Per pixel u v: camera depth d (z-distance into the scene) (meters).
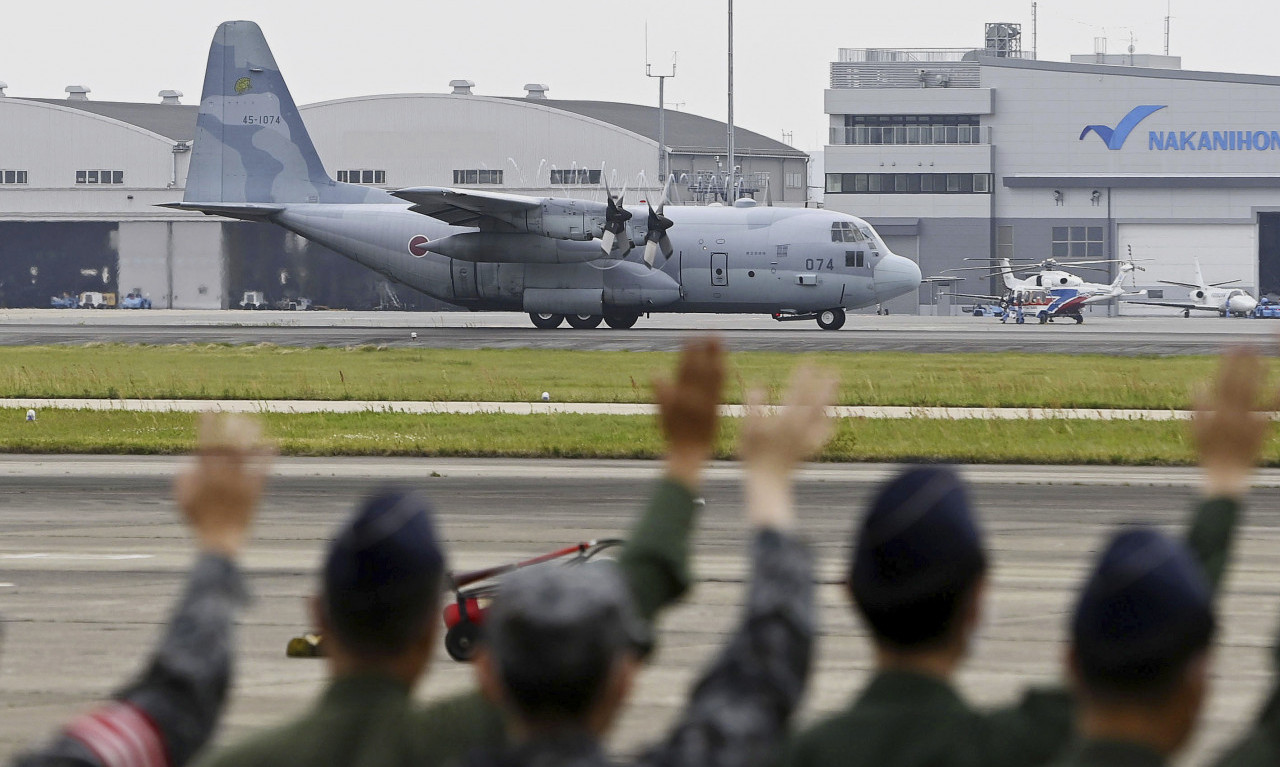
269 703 40.50
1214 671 44.06
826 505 82.69
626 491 88.62
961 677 43.25
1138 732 12.16
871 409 135.75
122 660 45.75
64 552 66.38
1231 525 15.74
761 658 12.84
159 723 12.49
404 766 14.00
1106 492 88.94
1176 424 123.81
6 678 43.47
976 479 95.69
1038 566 62.47
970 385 156.00
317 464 103.25
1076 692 12.56
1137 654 11.86
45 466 102.19
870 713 14.07
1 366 181.88
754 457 14.28
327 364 186.62
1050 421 124.88
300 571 61.03
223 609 13.23
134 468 101.06
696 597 55.59
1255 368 16.12
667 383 15.20
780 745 13.05
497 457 108.06
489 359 192.75
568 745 11.71
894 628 13.92
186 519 13.71
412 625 14.09
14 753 36.03
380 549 13.98
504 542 68.88
